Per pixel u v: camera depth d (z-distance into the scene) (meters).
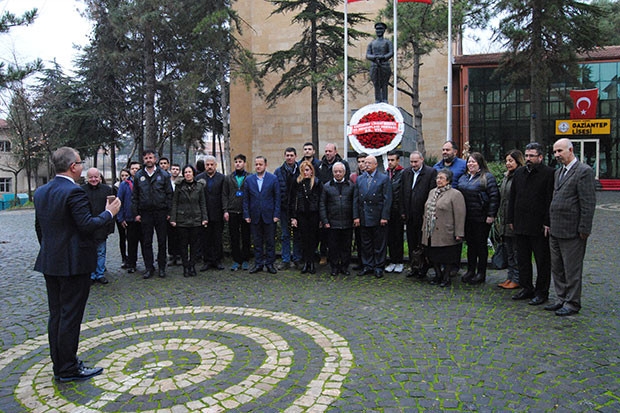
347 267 7.66
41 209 3.92
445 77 26.17
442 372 3.95
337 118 27.64
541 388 3.64
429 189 7.21
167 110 26.44
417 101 21.62
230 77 22.53
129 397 3.64
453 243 6.61
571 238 5.34
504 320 5.22
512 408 3.35
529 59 20.64
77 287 3.96
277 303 6.07
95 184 7.59
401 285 6.86
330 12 20.97
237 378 3.93
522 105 26.91
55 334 3.93
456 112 28.02
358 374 3.94
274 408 3.42
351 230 7.65
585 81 26.52
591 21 20.31
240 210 8.05
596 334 4.74
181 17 21.06
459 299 6.07
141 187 7.63
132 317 5.63
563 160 5.41
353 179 8.65
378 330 4.98
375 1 26.00
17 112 31.08
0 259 9.80
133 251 8.14
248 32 28.75
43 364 4.33
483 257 6.90
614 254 8.59
